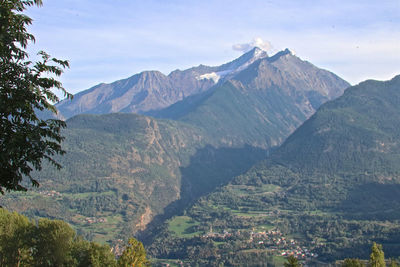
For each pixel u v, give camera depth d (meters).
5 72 36.41
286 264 67.31
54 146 38.19
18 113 36.84
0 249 108.38
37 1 37.72
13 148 35.38
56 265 114.12
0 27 36.00
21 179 37.91
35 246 114.50
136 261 77.88
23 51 37.16
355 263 75.62
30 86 36.09
